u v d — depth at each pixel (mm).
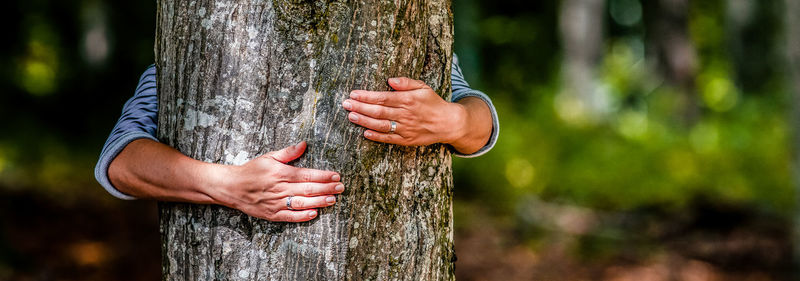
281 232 1618
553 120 10234
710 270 5496
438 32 1727
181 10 1651
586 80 14047
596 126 10484
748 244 5953
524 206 8031
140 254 5602
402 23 1632
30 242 5570
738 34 13125
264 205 1569
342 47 1580
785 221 6527
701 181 7898
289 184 1551
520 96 11898
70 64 13188
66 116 11273
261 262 1626
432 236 1763
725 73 15039
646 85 14312
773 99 10320
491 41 17406
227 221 1636
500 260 5867
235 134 1603
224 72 1599
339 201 1611
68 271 5039
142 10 13477
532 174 8711
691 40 12945
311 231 1611
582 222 7246
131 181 1682
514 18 18375
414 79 1666
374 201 1646
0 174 8312
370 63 1595
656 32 13867
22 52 13070
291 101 1582
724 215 6648
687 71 12594
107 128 11430
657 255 5887
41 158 9344
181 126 1661
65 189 7852
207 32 1607
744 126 9711
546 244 6297
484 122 1796
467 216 7527
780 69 11375
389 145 1648
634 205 7730
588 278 5398
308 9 1565
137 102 1888
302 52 1571
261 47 1576
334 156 1593
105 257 5430
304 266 1620
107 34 12828
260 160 1558
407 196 1697
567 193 8477
